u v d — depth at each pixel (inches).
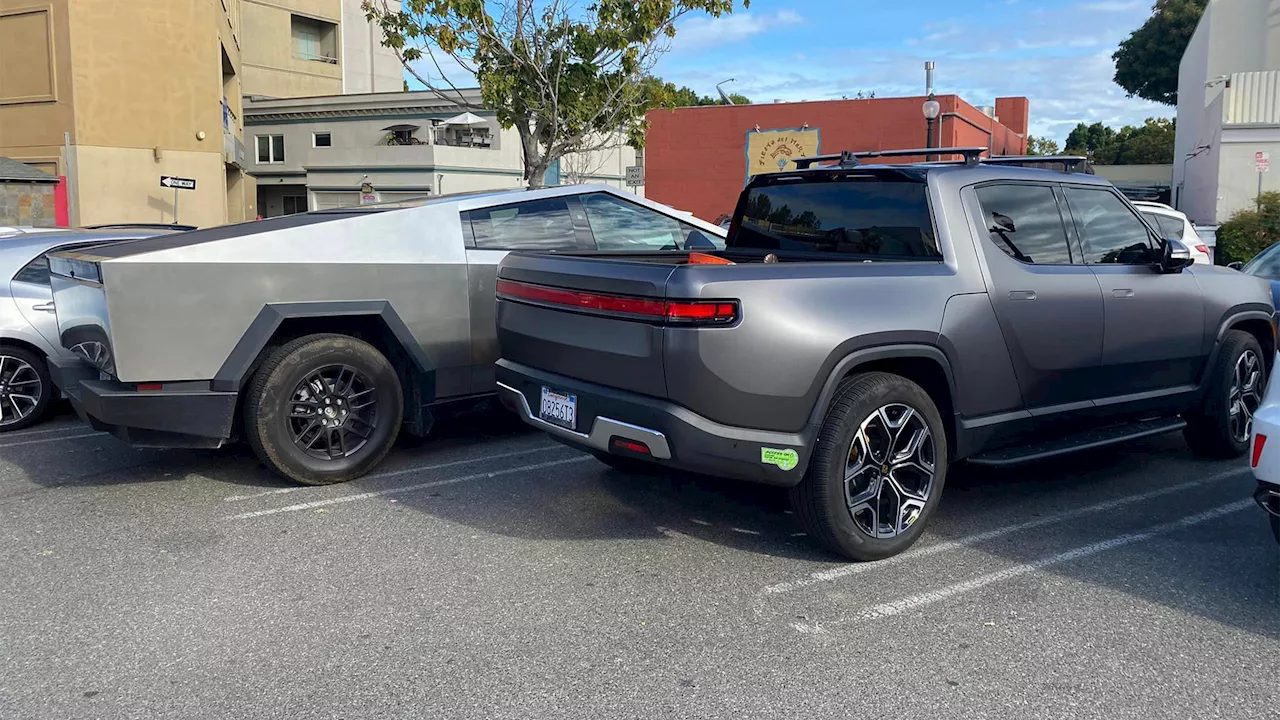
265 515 195.3
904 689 123.9
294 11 1852.9
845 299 159.9
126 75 1026.7
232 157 1210.0
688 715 117.4
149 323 190.5
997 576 163.2
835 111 1112.2
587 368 167.3
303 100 1692.9
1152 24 2206.0
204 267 195.3
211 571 164.6
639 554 173.6
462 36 535.8
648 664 130.8
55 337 276.2
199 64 1075.9
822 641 137.9
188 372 195.9
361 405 218.1
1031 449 189.6
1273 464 147.4
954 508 202.4
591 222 258.7
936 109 816.9
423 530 186.2
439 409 231.1
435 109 1610.5
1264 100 958.4
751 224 218.2
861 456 163.9
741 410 152.1
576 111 553.0
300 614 146.9
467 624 143.5
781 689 123.9
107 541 179.8
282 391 205.6
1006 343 181.3
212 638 138.7
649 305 153.6
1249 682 126.0
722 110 1178.6
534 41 543.5
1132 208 220.5
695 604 151.1
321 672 128.5
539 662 131.4
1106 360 200.7
